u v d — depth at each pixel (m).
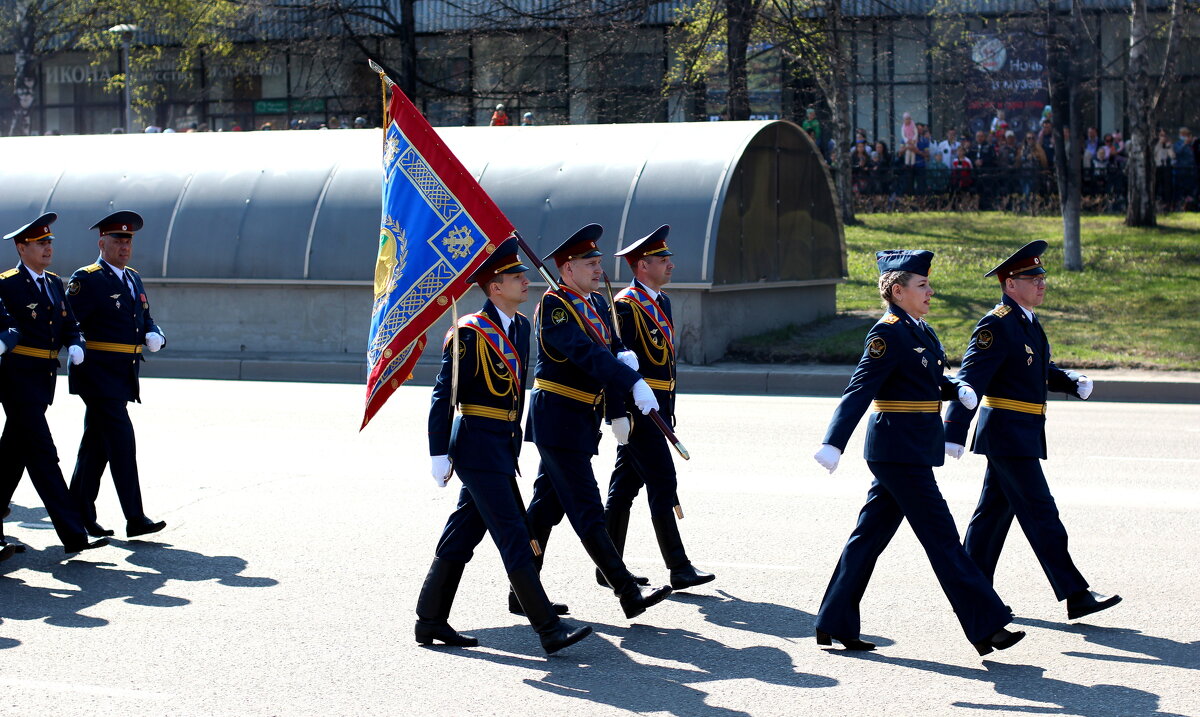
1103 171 27.77
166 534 8.53
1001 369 6.54
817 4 27.03
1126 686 5.53
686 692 5.50
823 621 6.09
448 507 9.24
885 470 5.97
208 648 6.14
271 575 7.49
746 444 11.92
